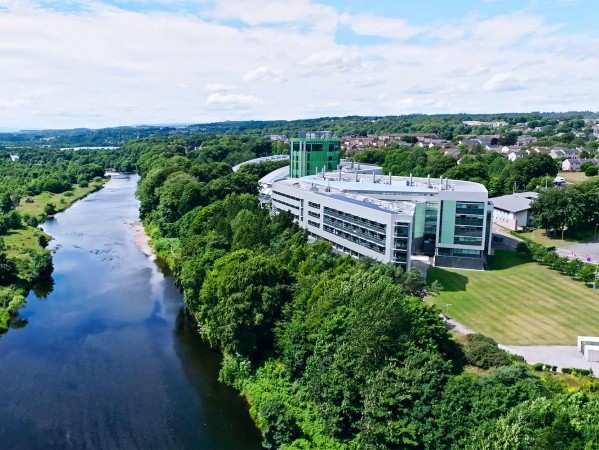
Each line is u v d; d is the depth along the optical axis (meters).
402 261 121.00
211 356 95.44
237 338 87.00
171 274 143.00
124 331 106.25
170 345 99.81
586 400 58.16
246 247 121.50
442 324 78.50
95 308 118.56
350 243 138.12
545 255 136.00
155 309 118.00
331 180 184.25
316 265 101.12
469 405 60.06
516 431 52.12
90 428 73.38
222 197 195.00
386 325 70.31
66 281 137.38
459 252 140.75
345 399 66.94
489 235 143.88
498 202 187.88
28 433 72.25
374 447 61.88
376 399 63.62
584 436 51.03
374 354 68.88
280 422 68.56
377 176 192.00
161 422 74.75
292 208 171.88
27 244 165.75
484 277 127.81
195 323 110.31
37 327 108.50
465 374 66.44
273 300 89.56
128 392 82.81
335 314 78.25
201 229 152.62
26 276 134.12
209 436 71.50
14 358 94.75
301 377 80.81
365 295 77.06
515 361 78.19
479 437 54.88
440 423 59.19
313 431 68.69
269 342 90.31
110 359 94.12
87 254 163.50
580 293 116.88
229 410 77.81
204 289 98.12
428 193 148.50
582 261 138.38
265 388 79.94
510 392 59.31
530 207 171.88
